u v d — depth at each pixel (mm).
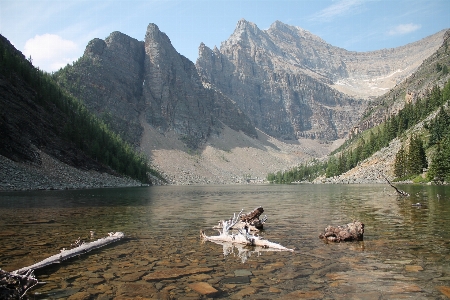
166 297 10516
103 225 25922
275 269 13352
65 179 94562
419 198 47062
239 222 24141
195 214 34281
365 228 22750
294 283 11641
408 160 116188
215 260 14922
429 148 125688
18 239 20000
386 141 170500
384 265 13617
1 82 107688
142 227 24938
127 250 17062
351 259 14648
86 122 146500
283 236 20594
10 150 86125
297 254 15820
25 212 34500
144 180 172750
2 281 10898
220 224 24969
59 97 141875
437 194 53562
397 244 17469
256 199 60031
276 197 64938
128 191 89250
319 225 25047
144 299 10367
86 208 39344
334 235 19328
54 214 32969
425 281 11617
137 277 12539
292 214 32812
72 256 15742
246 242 18406
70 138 121688
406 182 110875
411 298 10133
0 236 21000
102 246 18078
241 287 11312
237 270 13289
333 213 32625
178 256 15734
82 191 77812
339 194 66562
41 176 86938
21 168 83688
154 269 13562
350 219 27750
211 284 11648
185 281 12016
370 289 10930
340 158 187625
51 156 102562
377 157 160250
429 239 18562
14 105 104562
